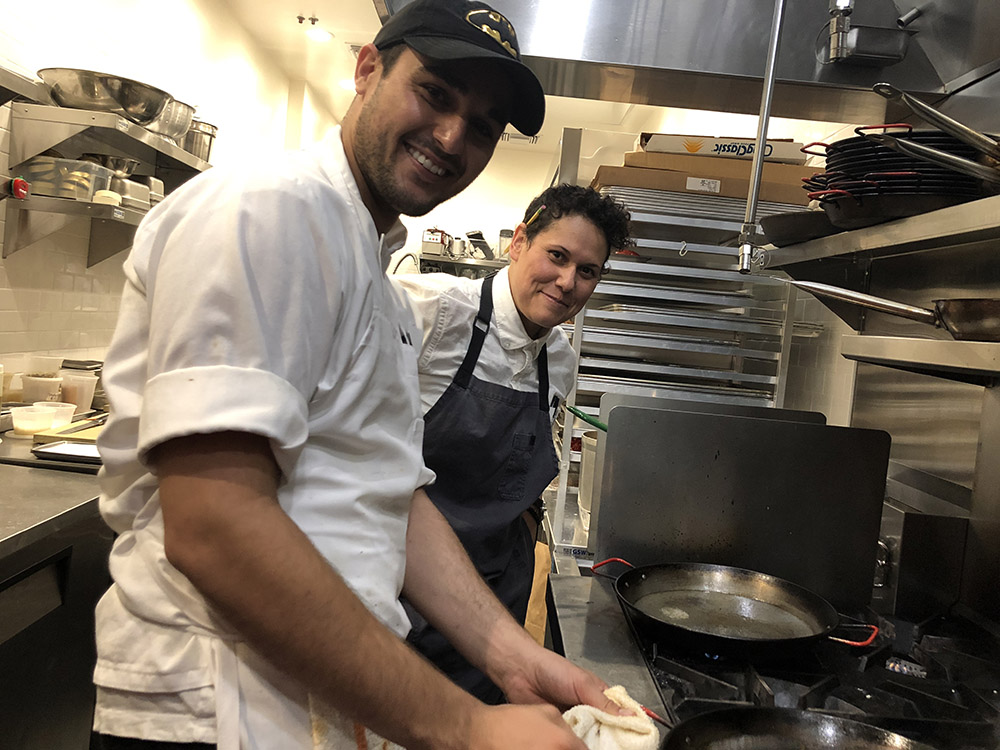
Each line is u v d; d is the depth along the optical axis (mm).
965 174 1145
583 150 2633
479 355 1632
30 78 2611
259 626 603
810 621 1311
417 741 645
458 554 1004
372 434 792
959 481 1539
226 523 599
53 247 2816
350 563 750
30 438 2270
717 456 1591
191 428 585
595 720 832
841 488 1569
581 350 2463
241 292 615
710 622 1289
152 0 3412
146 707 696
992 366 989
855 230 1422
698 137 2244
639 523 1604
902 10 1585
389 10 1421
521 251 1674
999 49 1431
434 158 822
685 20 1541
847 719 938
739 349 2332
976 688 1140
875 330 1844
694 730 907
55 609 1771
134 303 714
